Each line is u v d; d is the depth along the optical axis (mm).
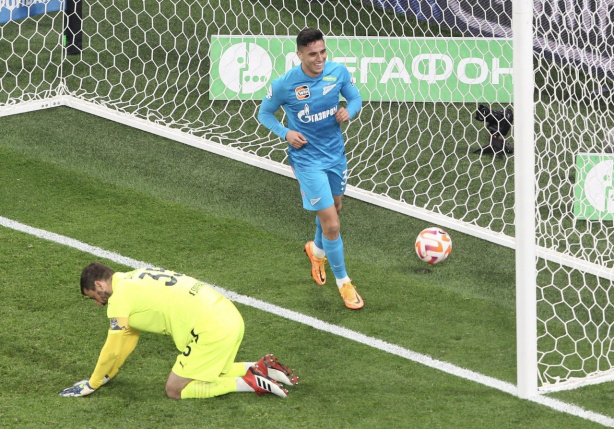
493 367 20672
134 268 24562
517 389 19438
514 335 22219
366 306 23469
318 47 21266
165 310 18281
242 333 18938
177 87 35219
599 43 28094
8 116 32781
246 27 38281
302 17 38656
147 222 27172
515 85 18266
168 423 17891
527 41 18047
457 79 33312
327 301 23609
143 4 39625
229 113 33938
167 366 20234
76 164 30125
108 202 28109
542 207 28781
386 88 33562
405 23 36812
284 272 24984
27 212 27125
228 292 23750
